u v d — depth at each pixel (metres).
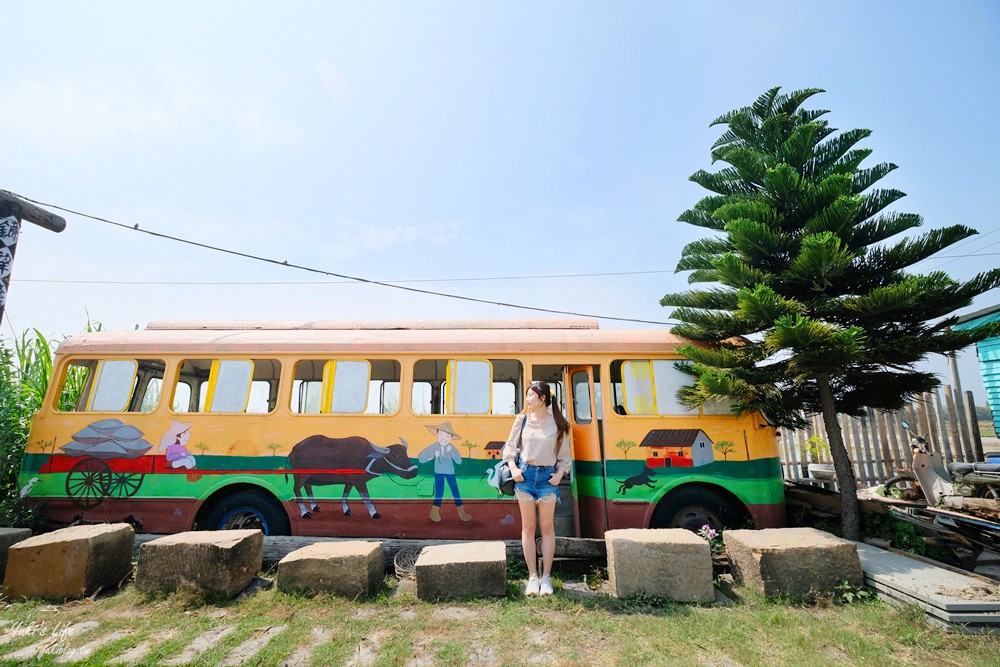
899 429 9.24
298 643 3.50
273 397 6.04
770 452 5.63
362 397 5.84
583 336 6.05
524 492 4.49
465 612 4.02
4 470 6.10
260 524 5.80
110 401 5.84
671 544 4.31
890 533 5.39
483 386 5.86
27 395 6.74
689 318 6.00
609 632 3.65
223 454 5.65
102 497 5.59
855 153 5.73
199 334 6.15
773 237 5.47
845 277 5.50
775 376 5.49
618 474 5.56
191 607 4.08
